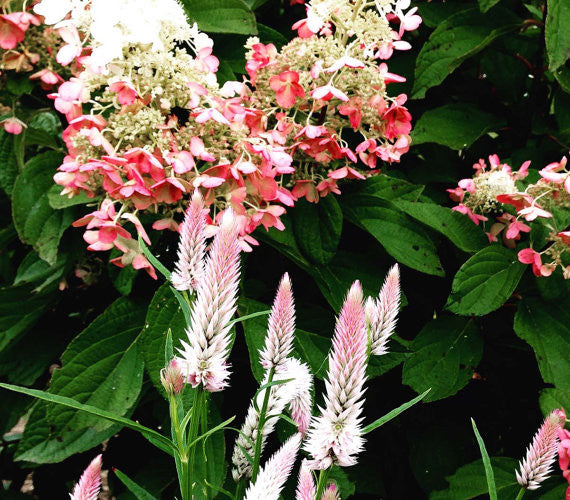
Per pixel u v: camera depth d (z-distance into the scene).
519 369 1.03
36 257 0.94
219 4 0.91
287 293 0.51
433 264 0.85
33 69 0.92
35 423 0.82
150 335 0.77
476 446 0.98
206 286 0.45
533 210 0.78
